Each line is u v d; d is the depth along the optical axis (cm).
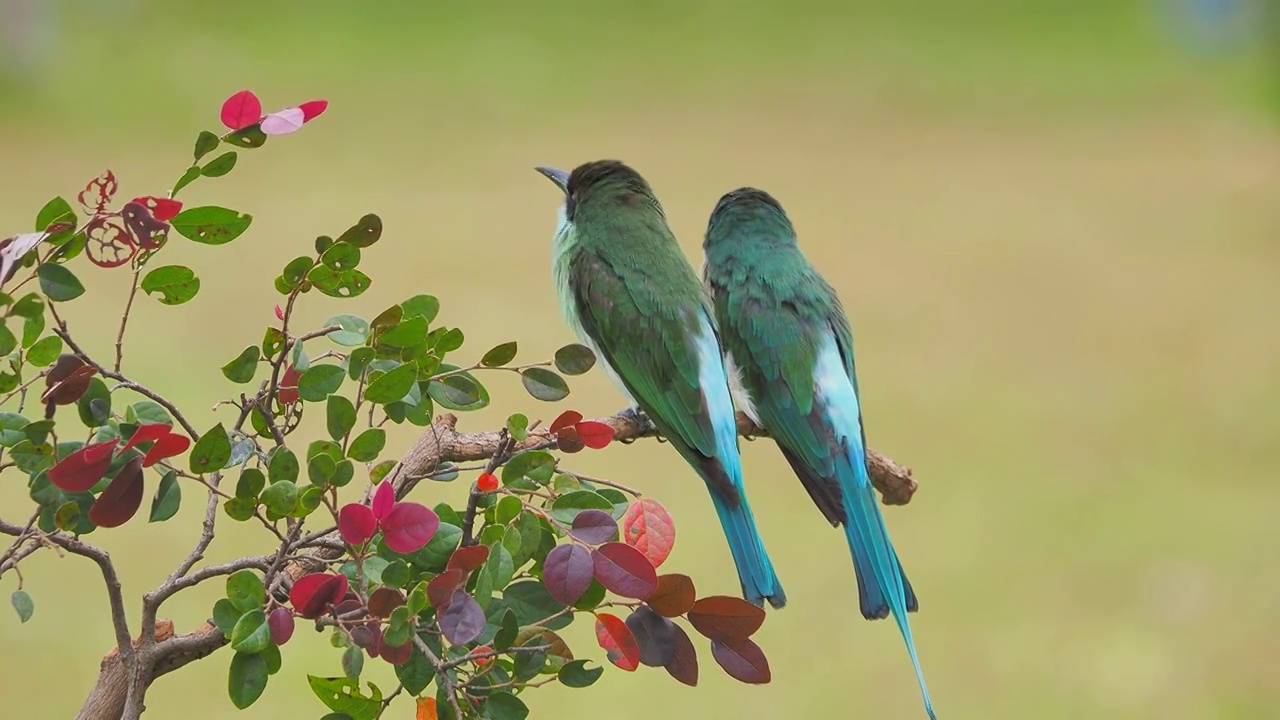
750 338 716
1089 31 4719
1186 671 1104
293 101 3697
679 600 340
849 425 704
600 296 678
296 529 357
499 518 343
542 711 1051
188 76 3853
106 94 3634
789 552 1302
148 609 347
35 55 3597
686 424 652
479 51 4319
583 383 1730
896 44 4550
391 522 329
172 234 2244
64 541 340
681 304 673
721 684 1098
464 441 409
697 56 4416
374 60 4188
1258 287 2311
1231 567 1280
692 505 1377
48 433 340
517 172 3089
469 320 1959
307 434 1437
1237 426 1655
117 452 332
